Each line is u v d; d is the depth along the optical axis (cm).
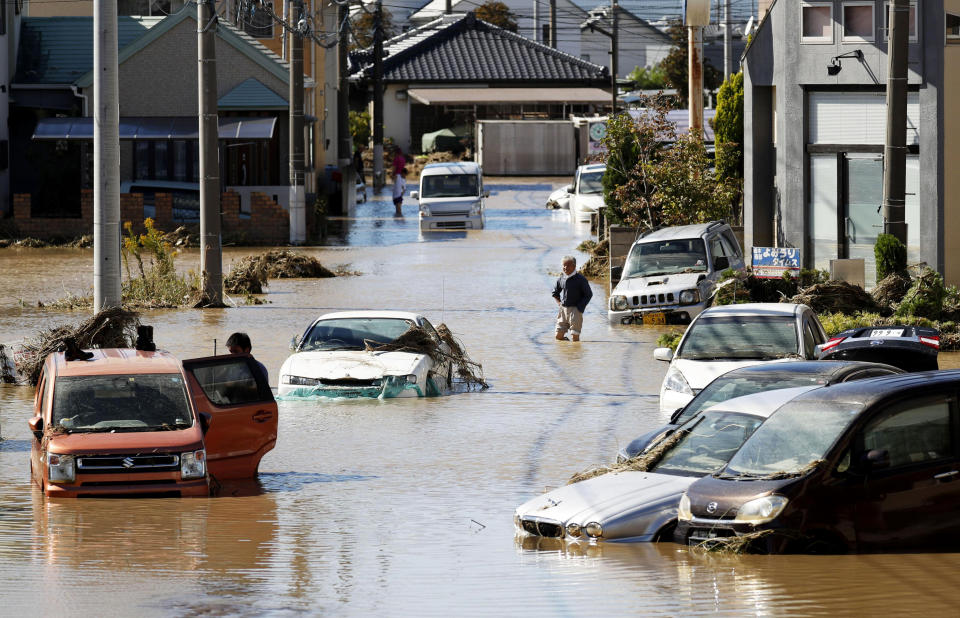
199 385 4066
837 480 2920
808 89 8962
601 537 3073
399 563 2889
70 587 2661
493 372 6272
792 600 2481
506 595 2569
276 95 14000
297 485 3919
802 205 9038
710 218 10125
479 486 3866
